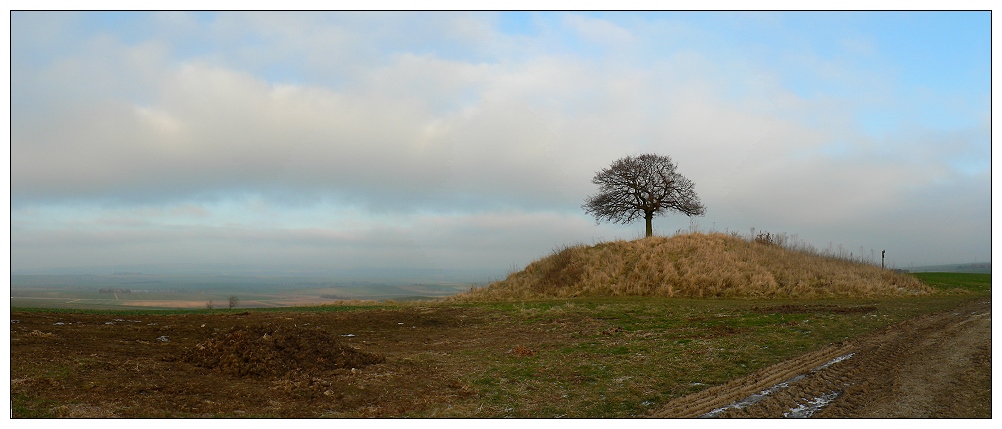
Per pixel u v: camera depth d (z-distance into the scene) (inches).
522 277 1226.0
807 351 500.7
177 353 456.4
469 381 403.2
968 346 508.7
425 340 587.5
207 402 332.5
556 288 1103.0
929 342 536.1
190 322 634.2
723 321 685.3
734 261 1133.1
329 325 671.8
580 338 587.5
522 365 455.8
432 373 424.8
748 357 477.4
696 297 993.5
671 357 481.1
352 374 406.9
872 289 1066.1
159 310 830.5
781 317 712.4
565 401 358.0
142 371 384.5
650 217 1756.9
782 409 336.2
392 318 751.7
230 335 446.9
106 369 380.5
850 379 399.9
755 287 1031.0
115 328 559.8
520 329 660.7
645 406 347.9
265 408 329.4
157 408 315.6
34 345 434.0
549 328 660.7
